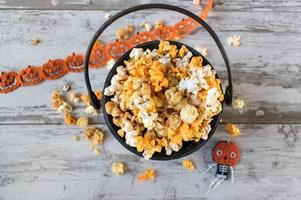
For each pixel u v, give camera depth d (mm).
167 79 683
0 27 831
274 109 826
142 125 695
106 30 832
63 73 823
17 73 821
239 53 832
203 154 811
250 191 812
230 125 809
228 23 836
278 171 814
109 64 812
